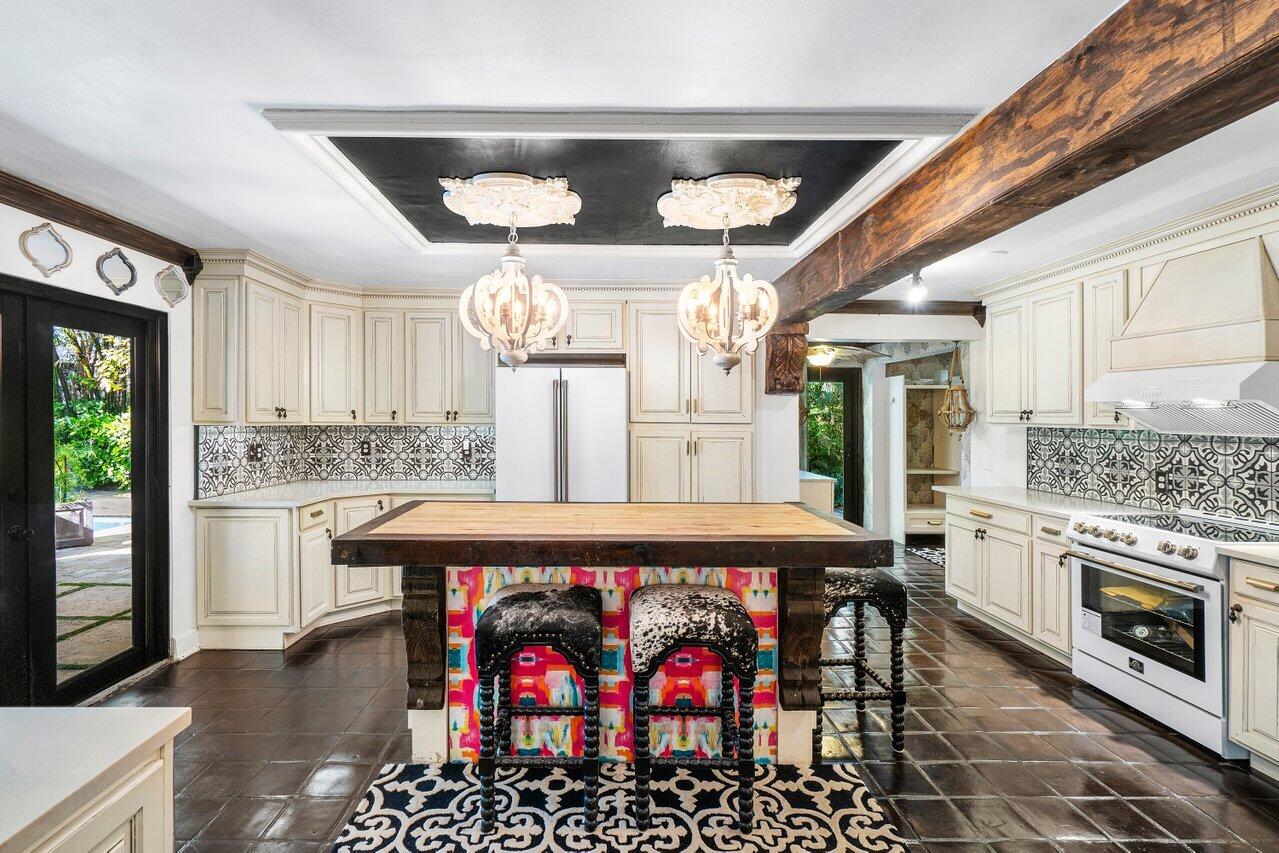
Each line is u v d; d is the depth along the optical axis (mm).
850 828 2039
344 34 1464
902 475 6645
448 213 2863
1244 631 2326
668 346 4465
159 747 999
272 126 1929
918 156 2123
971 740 2602
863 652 2805
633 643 2025
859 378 7379
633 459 4461
